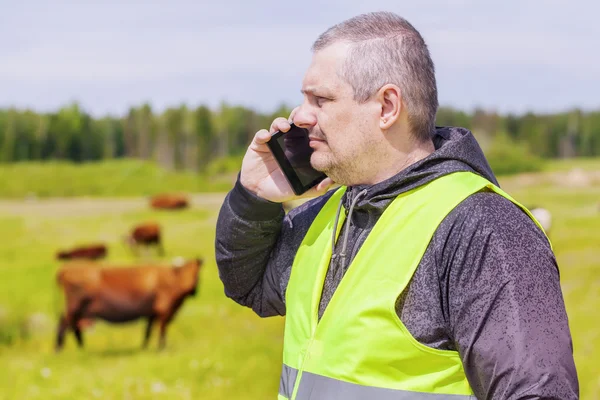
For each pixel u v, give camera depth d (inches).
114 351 404.2
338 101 66.7
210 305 485.4
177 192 1652.3
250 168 77.8
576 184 1480.1
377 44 65.6
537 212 188.4
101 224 1008.2
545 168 1899.6
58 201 1386.6
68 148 2706.7
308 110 69.1
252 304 83.0
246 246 79.1
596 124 2608.3
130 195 1646.2
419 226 63.2
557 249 639.8
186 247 807.7
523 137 2544.3
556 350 56.8
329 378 64.1
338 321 64.7
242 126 2807.6
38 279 599.8
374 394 61.7
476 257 59.7
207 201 1338.6
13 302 507.5
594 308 405.7
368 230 68.0
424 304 61.4
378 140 66.4
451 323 60.5
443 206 62.7
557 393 55.7
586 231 743.7
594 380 263.3
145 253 744.3
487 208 61.3
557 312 58.2
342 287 65.7
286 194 76.4
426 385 61.0
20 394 297.9
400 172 66.5
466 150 67.1
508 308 57.7
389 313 61.4
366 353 62.1
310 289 71.2
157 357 354.9
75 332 411.2
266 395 301.4
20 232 911.7
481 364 58.3
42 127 2699.3
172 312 410.6
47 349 423.5
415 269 61.9
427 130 67.6
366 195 67.8
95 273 417.1
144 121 2770.7
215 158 2758.4
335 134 67.2
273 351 351.6
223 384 307.7
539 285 58.4
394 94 65.3
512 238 59.7
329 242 71.9
